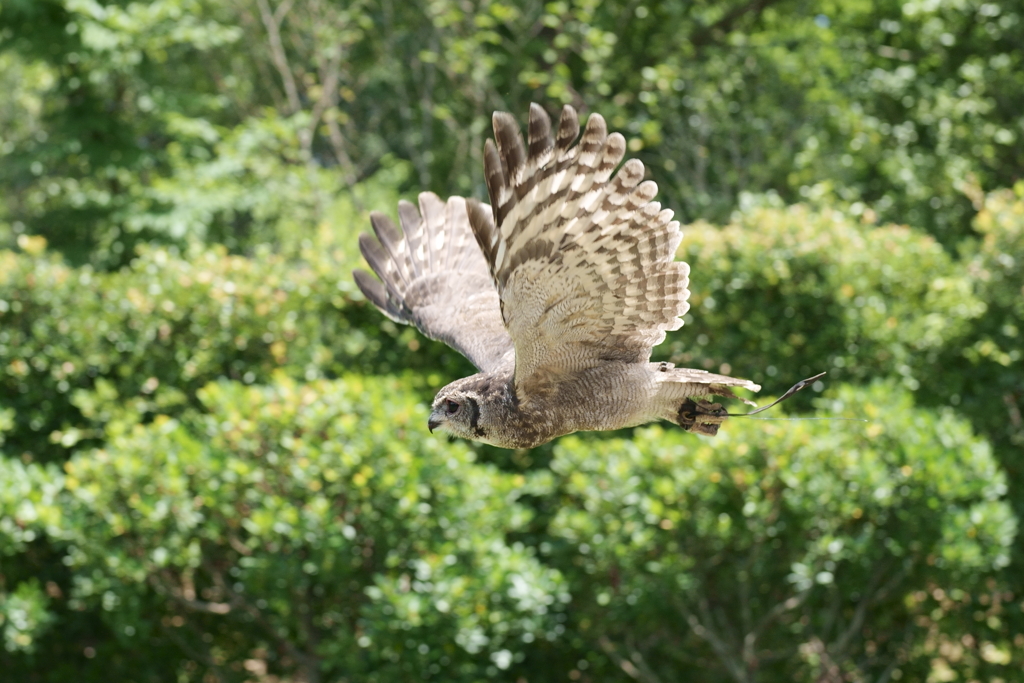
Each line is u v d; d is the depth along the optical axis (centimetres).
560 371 539
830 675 1173
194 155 2572
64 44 2288
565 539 1109
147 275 1358
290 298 1328
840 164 2223
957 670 1204
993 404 1385
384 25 2636
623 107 2445
